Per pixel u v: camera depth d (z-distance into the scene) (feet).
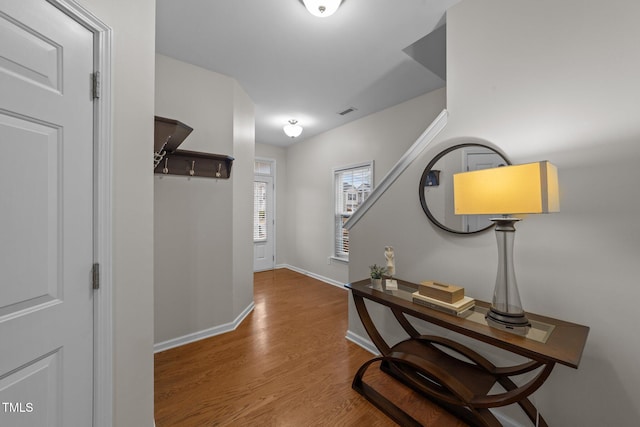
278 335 8.08
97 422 3.17
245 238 9.68
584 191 3.93
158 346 7.06
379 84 9.16
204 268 7.95
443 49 7.20
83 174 3.06
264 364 6.49
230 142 8.59
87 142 3.10
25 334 2.54
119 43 3.50
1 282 2.39
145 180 3.92
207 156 7.32
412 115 10.36
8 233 2.44
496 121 4.92
